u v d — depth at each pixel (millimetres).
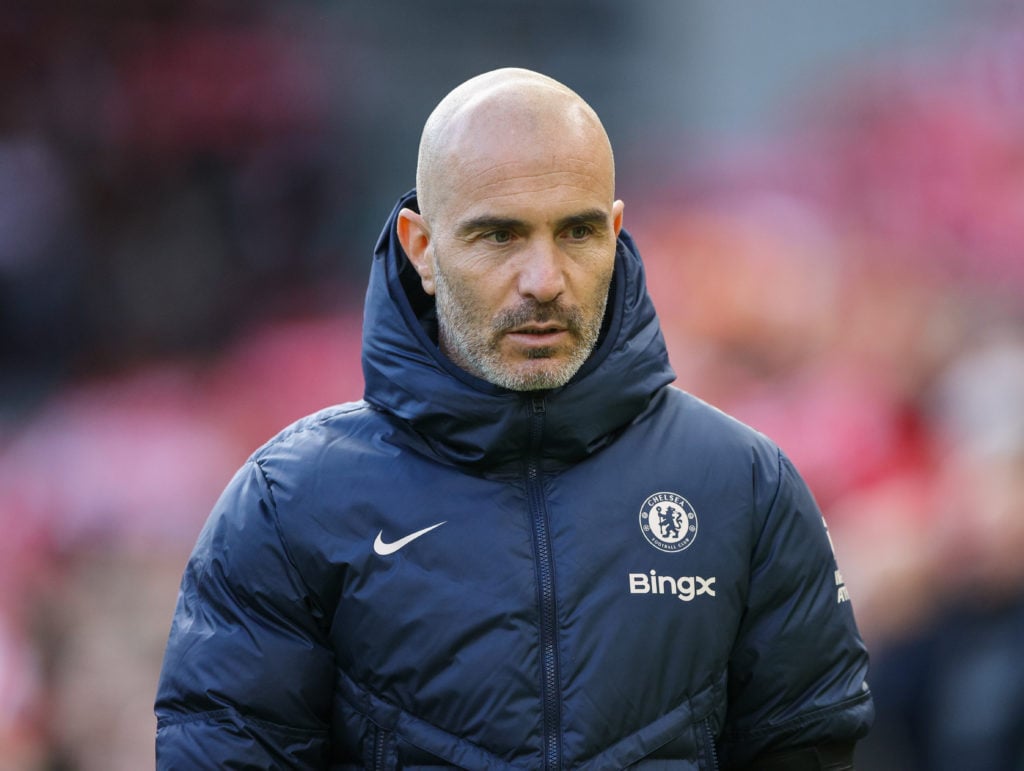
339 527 6480
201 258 34000
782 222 31969
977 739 12500
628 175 35375
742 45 37000
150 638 19906
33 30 34469
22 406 30266
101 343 32719
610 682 6258
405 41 35844
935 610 13273
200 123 34688
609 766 6223
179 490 24922
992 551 12953
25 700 18000
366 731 6422
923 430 25172
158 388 30281
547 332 6184
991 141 35844
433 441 6562
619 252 6762
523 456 6531
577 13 36281
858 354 28031
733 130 36500
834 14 37781
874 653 13648
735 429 6879
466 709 6227
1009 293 29547
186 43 35219
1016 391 19094
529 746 6184
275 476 6648
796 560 6734
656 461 6637
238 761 6383
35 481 24344
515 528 6406
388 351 6602
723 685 6578
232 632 6547
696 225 32188
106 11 34938
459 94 6418
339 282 34375
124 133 34344
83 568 21391
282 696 6457
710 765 6480
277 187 34719
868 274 30484
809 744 6715
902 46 37375
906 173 35281
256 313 33750
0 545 21219
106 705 18719
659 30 36719
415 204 6863
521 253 6133
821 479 23953
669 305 30125
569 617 6301
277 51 35406
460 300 6254
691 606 6441
